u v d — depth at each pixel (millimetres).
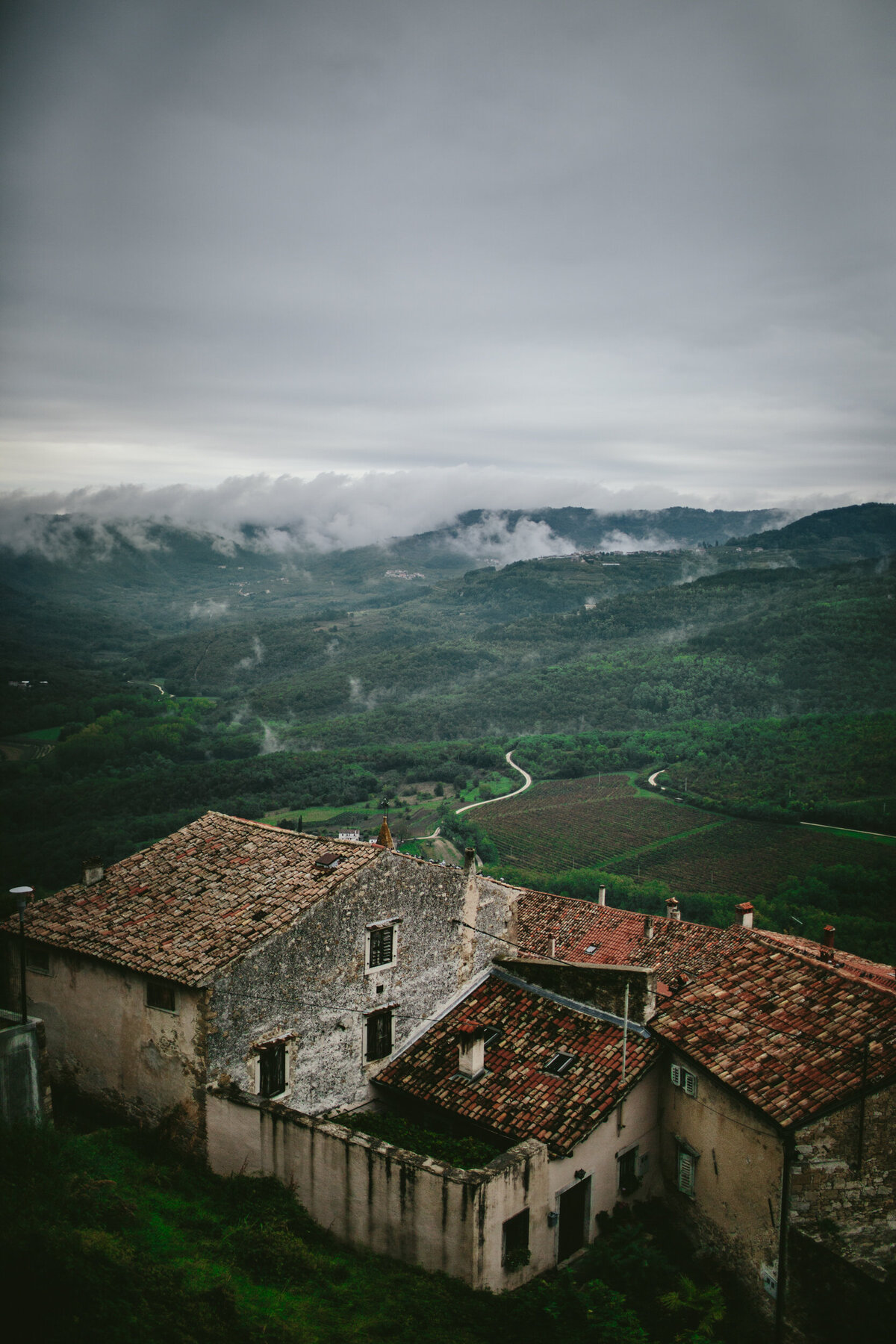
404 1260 17562
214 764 165625
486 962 26172
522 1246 17953
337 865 22953
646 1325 16875
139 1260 15445
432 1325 15688
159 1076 20531
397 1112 22953
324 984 21906
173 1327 13844
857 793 126250
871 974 28375
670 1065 21078
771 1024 20203
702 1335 16234
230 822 26766
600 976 23234
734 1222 18656
